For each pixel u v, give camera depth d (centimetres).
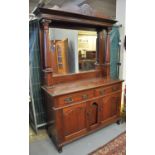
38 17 168
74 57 211
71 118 171
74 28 204
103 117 205
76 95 170
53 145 185
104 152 169
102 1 285
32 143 190
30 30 190
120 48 254
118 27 247
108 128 221
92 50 227
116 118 225
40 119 212
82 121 182
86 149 176
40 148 180
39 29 179
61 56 199
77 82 207
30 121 226
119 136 200
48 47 172
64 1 257
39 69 199
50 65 178
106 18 203
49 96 171
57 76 197
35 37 189
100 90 192
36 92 203
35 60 194
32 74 195
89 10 193
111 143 185
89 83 199
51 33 188
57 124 162
